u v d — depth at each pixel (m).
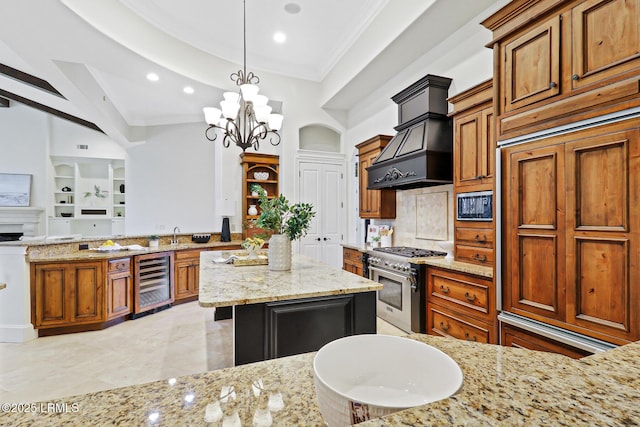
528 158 1.81
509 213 1.92
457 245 2.92
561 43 1.64
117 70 3.99
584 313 1.53
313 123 5.45
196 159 6.84
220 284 2.04
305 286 1.99
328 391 0.51
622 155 1.40
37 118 7.56
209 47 4.42
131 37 3.48
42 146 7.57
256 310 1.81
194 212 6.80
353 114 5.48
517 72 1.88
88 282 3.54
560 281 1.63
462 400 0.44
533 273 1.78
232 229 5.62
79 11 2.86
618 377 0.52
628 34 1.39
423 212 3.87
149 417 0.56
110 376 2.55
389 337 0.72
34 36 3.18
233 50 4.61
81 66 4.32
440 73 3.48
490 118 2.58
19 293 3.26
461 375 0.57
